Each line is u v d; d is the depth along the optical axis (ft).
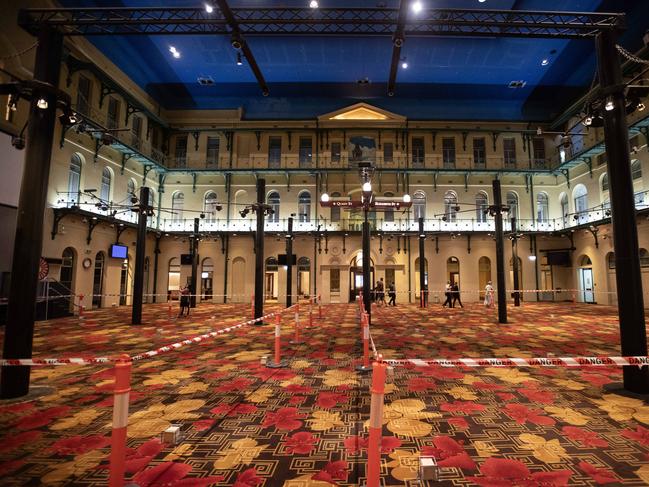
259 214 41.91
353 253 84.48
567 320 46.11
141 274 42.83
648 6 57.21
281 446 11.94
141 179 79.25
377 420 7.98
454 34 20.48
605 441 12.21
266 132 88.69
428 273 84.69
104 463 10.89
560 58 74.28
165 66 78.74
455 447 11.86
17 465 10.75
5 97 46.57
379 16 61.41
